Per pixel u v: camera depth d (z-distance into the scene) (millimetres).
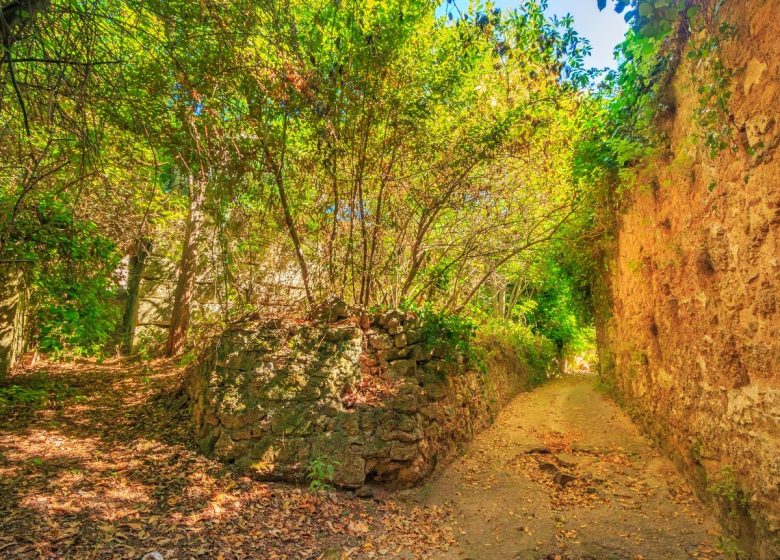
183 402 5707
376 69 5008
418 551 3568
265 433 4555
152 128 4449
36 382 6473
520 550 3604
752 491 3199
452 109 5930
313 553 3354
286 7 3980
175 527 3344
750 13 3041
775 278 2912
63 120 3293
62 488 3605
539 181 7520
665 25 3676
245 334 5082
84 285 6277
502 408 8625
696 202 4160
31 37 2803
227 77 4254
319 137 5199
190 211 9133
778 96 2783
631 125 5605
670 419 5062
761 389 3102
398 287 7340
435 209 6527
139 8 3293
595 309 9922
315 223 6273
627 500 4379
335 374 4957
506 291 14891
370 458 4559
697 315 4219
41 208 5535
